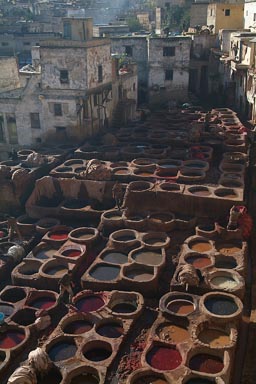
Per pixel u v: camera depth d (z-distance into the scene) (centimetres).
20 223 2608
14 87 4253
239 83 4631
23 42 6356
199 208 2478
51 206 2755
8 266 2247
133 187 2655
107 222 2458
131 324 1762
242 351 1769
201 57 5547
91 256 2267
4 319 1831
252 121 4094
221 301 1853
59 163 3122
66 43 3278
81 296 1948
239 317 1752
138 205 2573
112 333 1741
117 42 5062
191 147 3231
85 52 3259
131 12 9519
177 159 3064
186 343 1628
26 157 3216
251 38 4400
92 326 1786
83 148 3288
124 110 4012
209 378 1478
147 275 2061
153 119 4128
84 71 3312
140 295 1919
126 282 1988
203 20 6556
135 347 1672
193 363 1580
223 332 1733
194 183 2675
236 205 2416
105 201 2747
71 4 10100
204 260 2120
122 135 3584
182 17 7188
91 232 2422
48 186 2816
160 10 7381
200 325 1716
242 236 2275
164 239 2328
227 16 5762
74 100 3381
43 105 3491
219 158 3158
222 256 2122
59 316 1877
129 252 2234
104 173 2772
